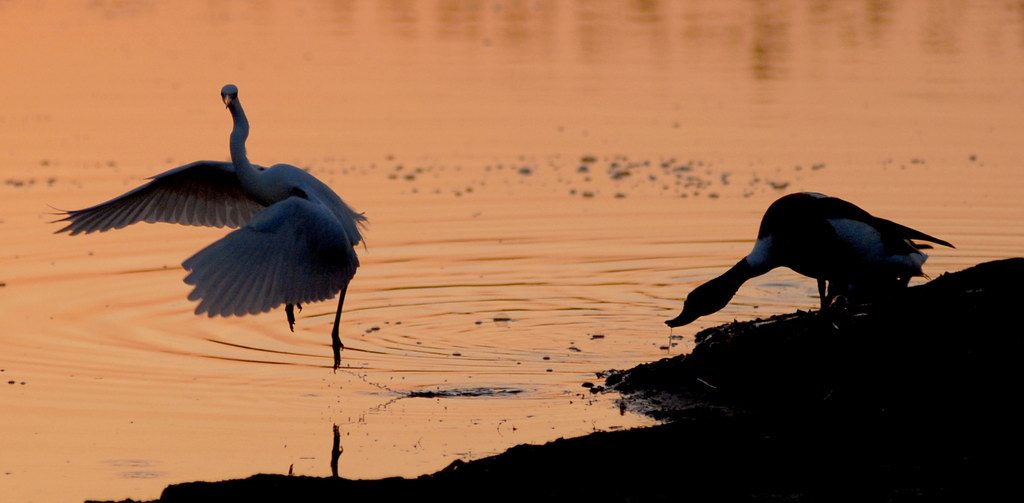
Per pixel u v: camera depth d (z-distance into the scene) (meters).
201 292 10.09
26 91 28.64
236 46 34.81
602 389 12.41
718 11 41.81
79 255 17.69
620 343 13.90
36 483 10.32
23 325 14.66
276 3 44.81
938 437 10.39
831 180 20.70
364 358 13.54
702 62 32.06
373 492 9.69
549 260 17.22
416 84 29.50
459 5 44.12
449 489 9.67
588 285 16.12
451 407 12.02
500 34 36.97
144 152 23.00
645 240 18.00
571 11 42.19
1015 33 35.69
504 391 12.40
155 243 18.52
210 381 12.83
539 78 30.17
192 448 11.07
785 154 22.64
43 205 19.61
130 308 15.37
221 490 9.87
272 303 10.41
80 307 15.35
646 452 10.28
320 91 28.70
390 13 42.03
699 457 10.16
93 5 43.44
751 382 12.07
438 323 14.73
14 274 16.67
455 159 22.69
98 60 32.62
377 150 23.30
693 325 14.45
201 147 23.33
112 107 26.97
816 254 12.25
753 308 15.02
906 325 12.10
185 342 14.13
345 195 20.30
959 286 12.59
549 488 9.62
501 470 9.97
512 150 23.31
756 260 12.55
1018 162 21.53
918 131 24.08
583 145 23.67
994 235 17.53
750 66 31.36
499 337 14.16
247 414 11.89
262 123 25.50
